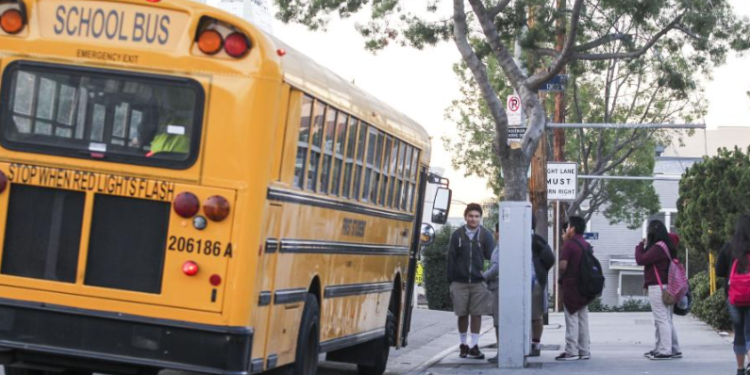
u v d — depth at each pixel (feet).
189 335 27.81
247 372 27.99
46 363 29.22
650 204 166.71
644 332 71.51
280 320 30.68
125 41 28.55
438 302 98.22
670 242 50.65
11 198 28.84
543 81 49.52
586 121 153.48
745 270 41.24
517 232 46.73
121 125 28.45
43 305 28.48
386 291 45.14
